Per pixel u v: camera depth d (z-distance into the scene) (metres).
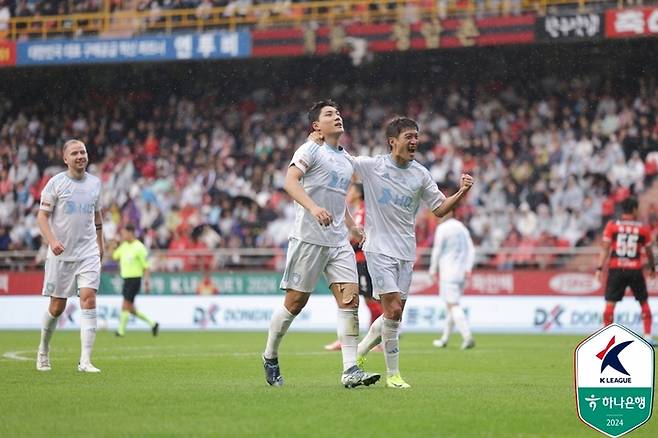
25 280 61.59
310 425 15.46
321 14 66.81
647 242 40.41
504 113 69.69
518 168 66.00
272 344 21.31
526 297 55.06
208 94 75.00
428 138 70.06
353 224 21.77
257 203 68.38
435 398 19.20
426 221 61.25
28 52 69.00
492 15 62.69
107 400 18.84
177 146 73.56
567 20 60.38
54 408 17.64
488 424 15.77
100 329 59.25
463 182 20.64
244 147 72.56
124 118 75.75
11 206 72.38
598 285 53.81
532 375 26.19
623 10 59.19
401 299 21.09
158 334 51.56
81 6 72.62
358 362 23.41
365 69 72.38
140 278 48.38
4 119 77.19
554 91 69.50
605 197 63.00
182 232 67.00
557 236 62.00
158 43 67.19
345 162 20.59
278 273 58.53
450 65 71.19
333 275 20.58
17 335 50.03
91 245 26.14
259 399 18.84
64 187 25.73
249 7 67.00
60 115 76.75
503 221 63.19
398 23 63.69
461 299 56.06
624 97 67.88
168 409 17.41
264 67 73.75
